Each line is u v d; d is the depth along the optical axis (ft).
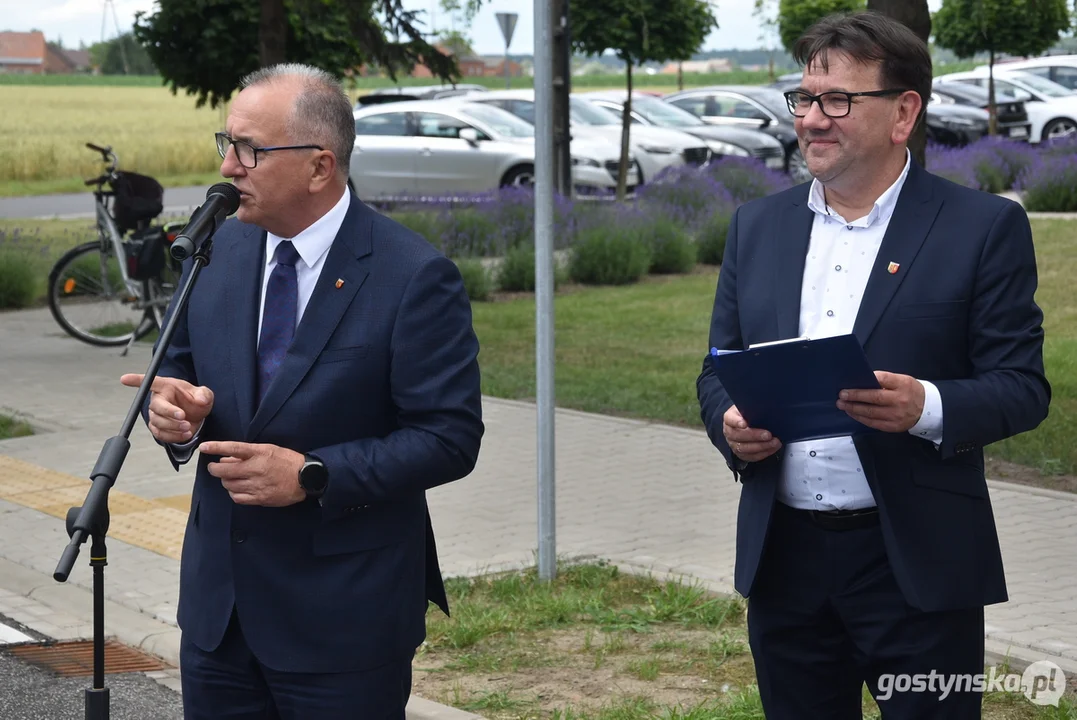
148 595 18.52
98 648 9.29
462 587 18.24
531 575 18.78
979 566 9.09
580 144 67.87
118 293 37.22
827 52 8.96
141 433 27.61
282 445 9.02
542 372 18.21
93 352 36.27
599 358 35.47
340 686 9.04
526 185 67.36
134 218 36.14
